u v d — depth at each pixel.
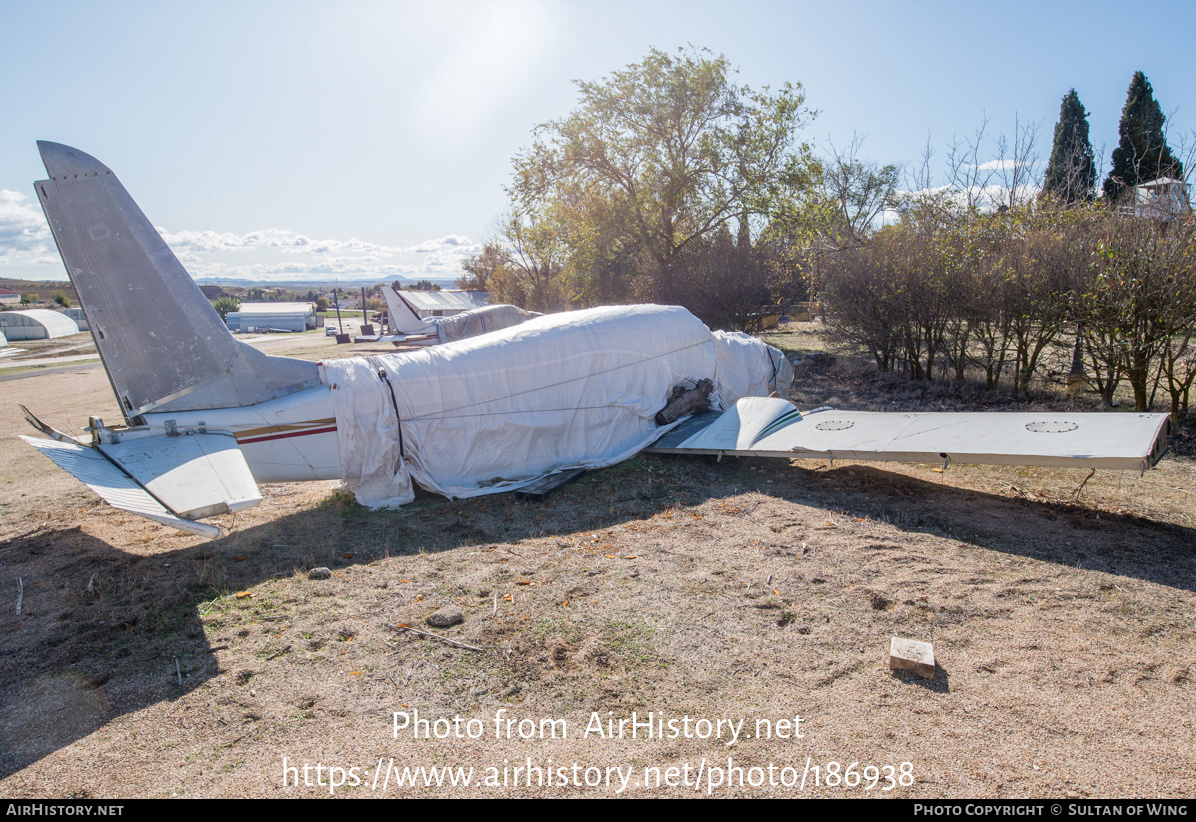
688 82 21.77
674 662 3.86
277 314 58.06
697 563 5.30
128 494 4.61
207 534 4.08
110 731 3.32
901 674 3.67
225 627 4.40
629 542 5.82
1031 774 2.87
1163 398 10.05
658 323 9.20
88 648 4.15
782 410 8.56
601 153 23.31
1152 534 5.66
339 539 6.08
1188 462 7.76
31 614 4.66
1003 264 11.24
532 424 7.86
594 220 24.36
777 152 22.53
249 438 6.45
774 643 4.04
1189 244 8.55
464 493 7.23
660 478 7.79
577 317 8.72
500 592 4.86
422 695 3.60
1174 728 3.16
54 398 16.05
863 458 6.96
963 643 3.99
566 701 3.51
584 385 8.32
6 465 9.36
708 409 9.62
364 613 4.57
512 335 8.10
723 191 22.94
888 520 6.21
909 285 13.02
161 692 3.66
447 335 26.88
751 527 6.13
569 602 4.66
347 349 30.14
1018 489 7.08
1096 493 6.83
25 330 44.91
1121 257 9.17
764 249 22.02
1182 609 4.33
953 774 2.88
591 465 8.02
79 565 5.56
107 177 5.79
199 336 6.34
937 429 7.12
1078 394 10.98
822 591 4.73
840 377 15.15
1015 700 3.41
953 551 5.41
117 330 5.94
